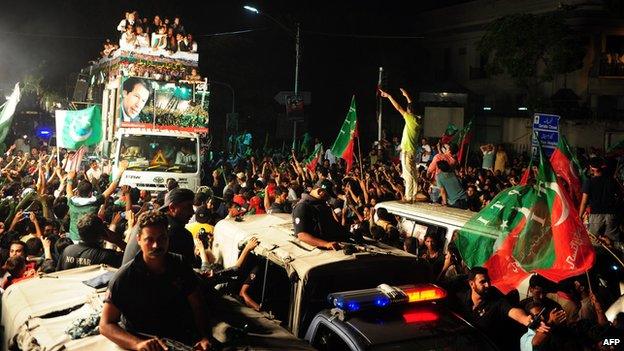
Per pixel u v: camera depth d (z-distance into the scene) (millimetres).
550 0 36250
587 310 6219
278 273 6133
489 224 6898
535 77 34469
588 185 10297
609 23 34688
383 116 41438
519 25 32000
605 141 31922
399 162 21953
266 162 19281
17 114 33938
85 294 5355
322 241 6012
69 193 11383
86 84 24078
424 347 4875
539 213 6609
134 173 17016
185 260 4262
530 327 5195
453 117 33156
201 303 4254
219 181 18406
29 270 7125
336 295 5148
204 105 18750
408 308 5324
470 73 42188
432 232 8258
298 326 5445
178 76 18969
